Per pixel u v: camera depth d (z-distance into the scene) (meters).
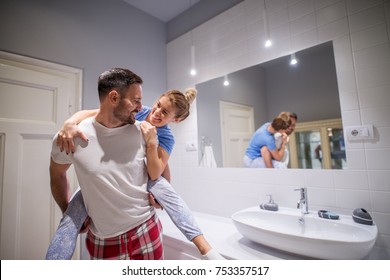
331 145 1.23
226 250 1.09
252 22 1.58
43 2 1.44
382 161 1.07
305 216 1.17
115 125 0.76
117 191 0.73
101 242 0.78
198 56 1.96
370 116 1.10
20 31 1.34
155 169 0.82
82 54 1.63
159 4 2.01
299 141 1.36
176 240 1.25
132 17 1.99
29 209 1.36
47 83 1.46
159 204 0.86
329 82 1.24
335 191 1.20
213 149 1.81
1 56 1.28
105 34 1.78
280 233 0.95
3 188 1.27
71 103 1.58
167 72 2.25
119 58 1.87
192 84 2.00
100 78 0.71
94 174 0.70
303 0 1.35
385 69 1.07
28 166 1.37
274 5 1.47
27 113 1.38
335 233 1.07
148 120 0.94
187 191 1.98
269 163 1.48
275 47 1.47
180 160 2.06
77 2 1.62
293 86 1.39
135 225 0.79
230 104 1.71
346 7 1.19
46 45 1.45
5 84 1.30
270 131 1.49
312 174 1.29
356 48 1.15
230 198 1.67
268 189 1.47
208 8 1.90
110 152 0.74
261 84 1.53
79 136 0.72
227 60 1.74
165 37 2.28
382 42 1.08
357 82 1.15
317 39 1.29
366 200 1.10
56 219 1.46
